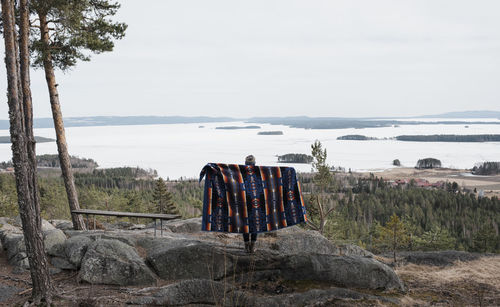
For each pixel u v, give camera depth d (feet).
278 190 25.94
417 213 384.06
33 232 22.53
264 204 25.55
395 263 44.37
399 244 115.96
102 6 42.78
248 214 25.30
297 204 26.21
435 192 510.99
